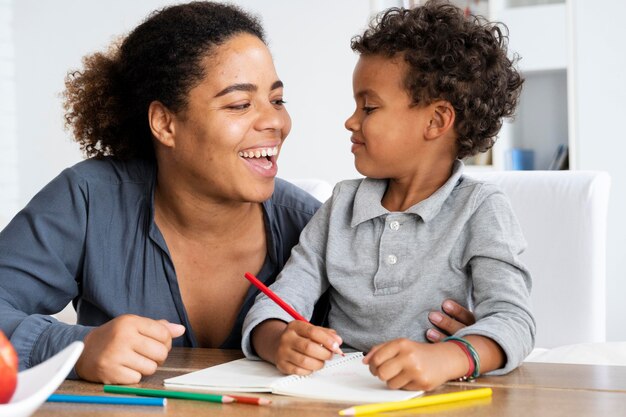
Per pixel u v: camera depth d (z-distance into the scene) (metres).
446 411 0.90
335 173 4.34
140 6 4.61
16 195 4.91
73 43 4.76
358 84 1.45
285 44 4.37
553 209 1.83
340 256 1.43
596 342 1.71
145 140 1.57
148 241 1.52
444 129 1.40
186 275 1.54
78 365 1.15
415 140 1.41
